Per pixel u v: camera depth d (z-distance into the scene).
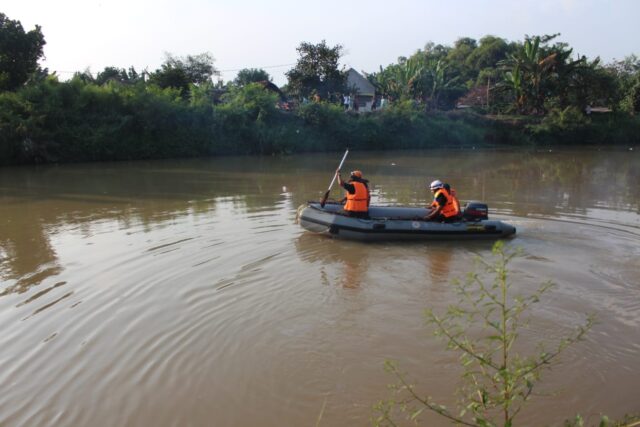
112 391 4.20
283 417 3.89
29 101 21.39
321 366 4.58
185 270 6.95
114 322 5.39
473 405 2.75
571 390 4.14
